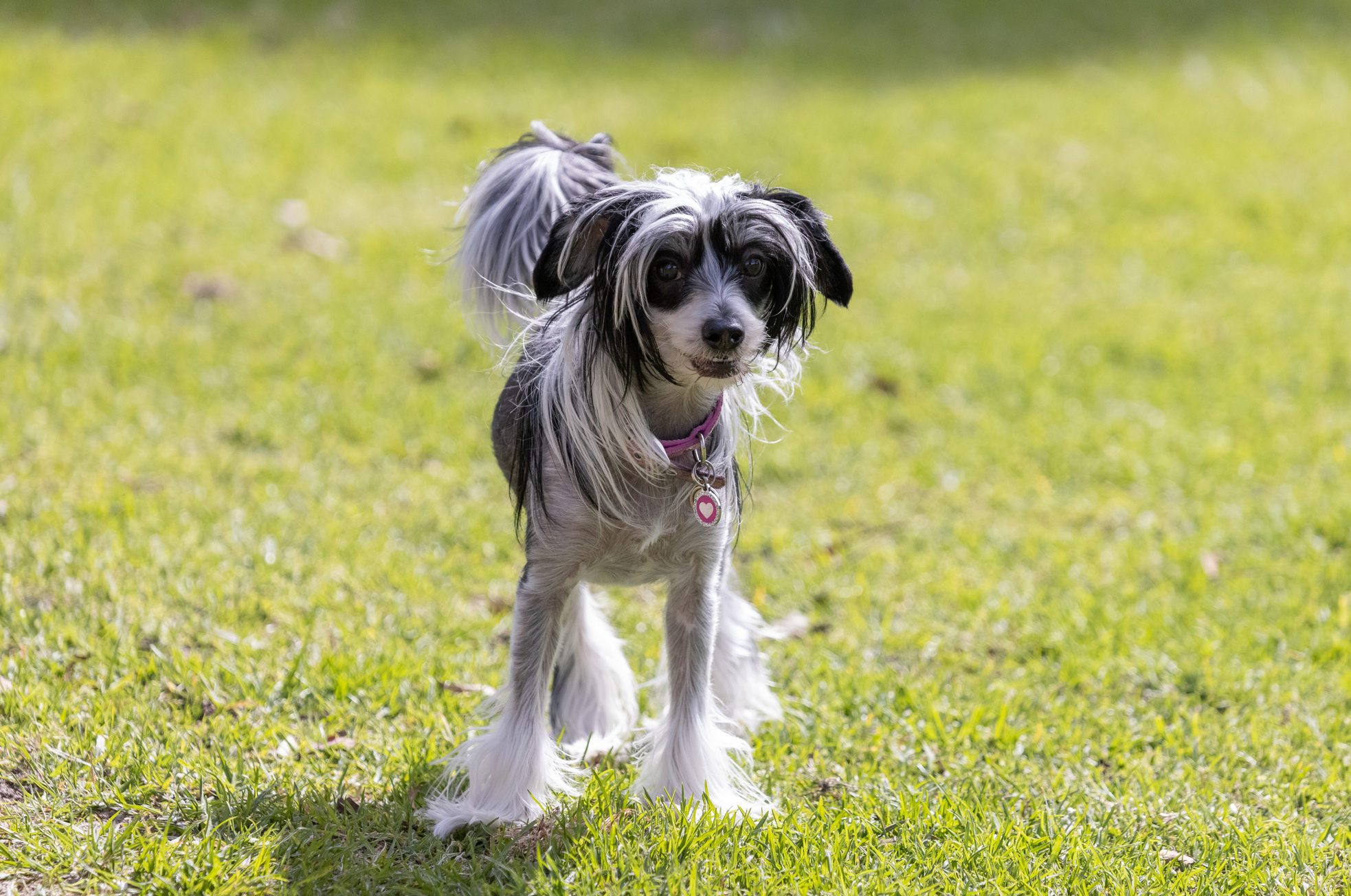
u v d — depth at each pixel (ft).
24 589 21.24
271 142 48.16
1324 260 44.11
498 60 60.49
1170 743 19.60
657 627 23.03
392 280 38.58
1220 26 72.74
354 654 20.61
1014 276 42.45
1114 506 28.63
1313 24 73.61
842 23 70.64
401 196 45.24
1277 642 22.82
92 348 31.91
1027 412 33.30
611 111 54.80
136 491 25.61
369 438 29.32
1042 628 23.21
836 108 57.26
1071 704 20.81
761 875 15.69
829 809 17.38
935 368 35.17
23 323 32.76
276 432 28.86
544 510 16.16
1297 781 18.61
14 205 39.68
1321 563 25.67
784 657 22.26
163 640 20.44
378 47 60.34
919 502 28.81
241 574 22.71
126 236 38.93
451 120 52.26
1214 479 29.73
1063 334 37.96
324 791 16.97
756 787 17.75
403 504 26.55
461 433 29.84
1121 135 55.93
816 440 31.24
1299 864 16.57
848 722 20.07
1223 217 47.62
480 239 18.83
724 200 15.05
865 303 39.60
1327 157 53.93
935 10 73.56
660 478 16.06
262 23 61.57
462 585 23.66
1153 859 16.58
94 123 47.39
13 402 28.63
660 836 16.20
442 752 18.47
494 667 20.99
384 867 15.38
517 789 16.61
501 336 18.98
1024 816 17.69
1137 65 66.33
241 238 40.09
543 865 15.62
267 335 34.06
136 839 15.39
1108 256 44.34
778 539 26.35
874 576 25.30
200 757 17.31
